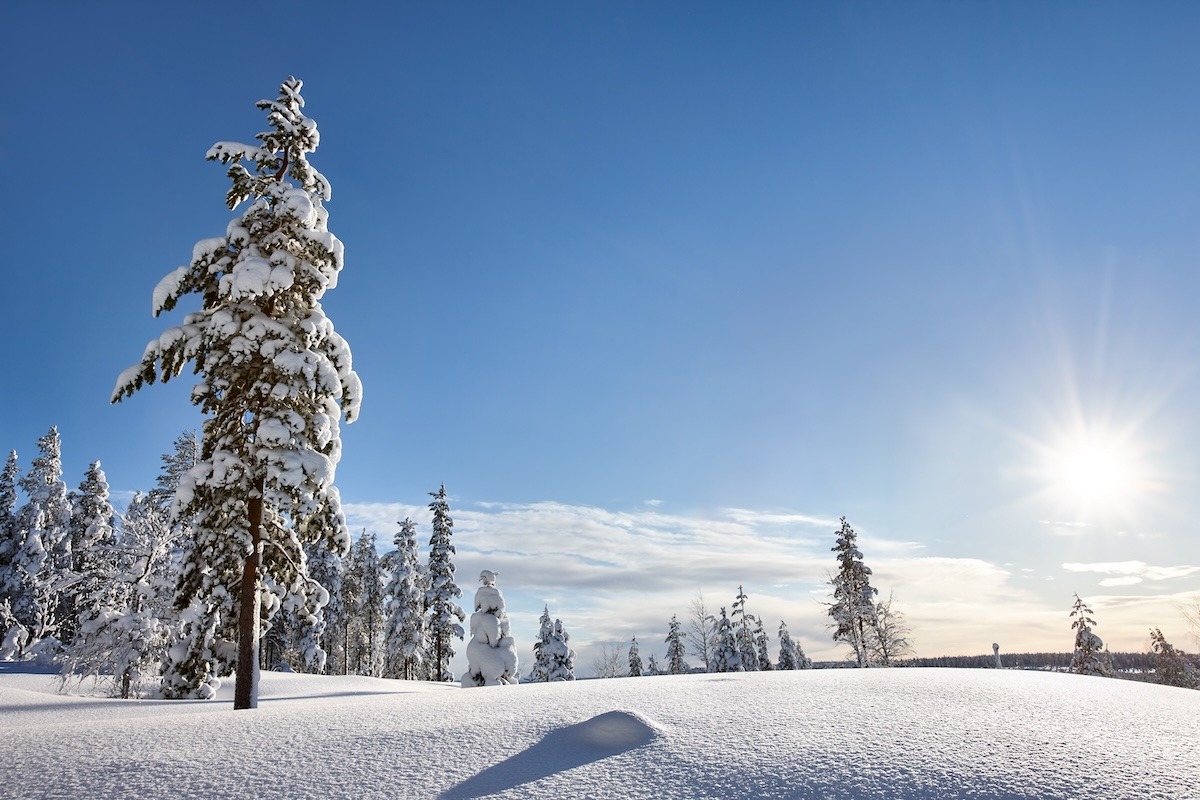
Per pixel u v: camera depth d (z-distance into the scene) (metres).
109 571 23.45
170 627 22.30
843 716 5.91
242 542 13.37
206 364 13.55
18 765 5.19
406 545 47.34
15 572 45.19
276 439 13.23
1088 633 41.56
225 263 14.22
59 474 49.41
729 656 46.78
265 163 14.86
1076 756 4.77
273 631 39.88
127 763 5.20
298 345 13.80
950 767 4.62
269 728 6.05
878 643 37.69
